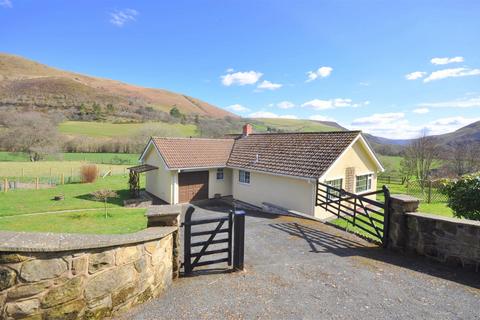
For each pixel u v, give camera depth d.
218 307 4.38
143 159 22.47
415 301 4.64
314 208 13.73
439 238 6.27
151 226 5.26
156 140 19.73
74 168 34.69
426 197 20.31
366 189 17.44
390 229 7.37
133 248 4.16
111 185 25.98
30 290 3.17
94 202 18.69
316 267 6.19
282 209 14.63
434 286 5.16
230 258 6.23
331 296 4.81
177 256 5.42
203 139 21.83
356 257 6.83
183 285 5.20
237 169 18.95
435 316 4.21
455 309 4.40
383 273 5.78
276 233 9.56
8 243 3.11
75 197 20.34
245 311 4.28
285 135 19.56
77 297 3.50
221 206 17.75
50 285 3.29
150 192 22.06
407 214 6.89
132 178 20.62
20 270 3.12
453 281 5.35
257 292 4.94
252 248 7.82
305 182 14.16
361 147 16.53
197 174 19.30
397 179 30.81
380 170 18.00
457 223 5.95
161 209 5.47
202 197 19.58
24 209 16.34
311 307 4.43
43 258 3.24
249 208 16.84
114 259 3.87
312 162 14.71
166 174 18.98
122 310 4.02
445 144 33.91
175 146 19.86
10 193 21.72
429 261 6.41
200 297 4.70
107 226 12.65
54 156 40.78
